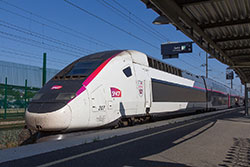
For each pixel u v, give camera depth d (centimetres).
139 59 1266
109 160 505
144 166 468
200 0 876
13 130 1127
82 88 887
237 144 709
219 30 1202
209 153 590
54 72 2233
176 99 1705
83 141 718
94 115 901
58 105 816
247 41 1367
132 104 1121
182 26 998
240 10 980
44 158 512
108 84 987
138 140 746
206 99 2559
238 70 2192
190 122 1381
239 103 5481
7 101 1725
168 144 689
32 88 1964
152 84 1334
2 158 507
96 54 1131
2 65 1777
